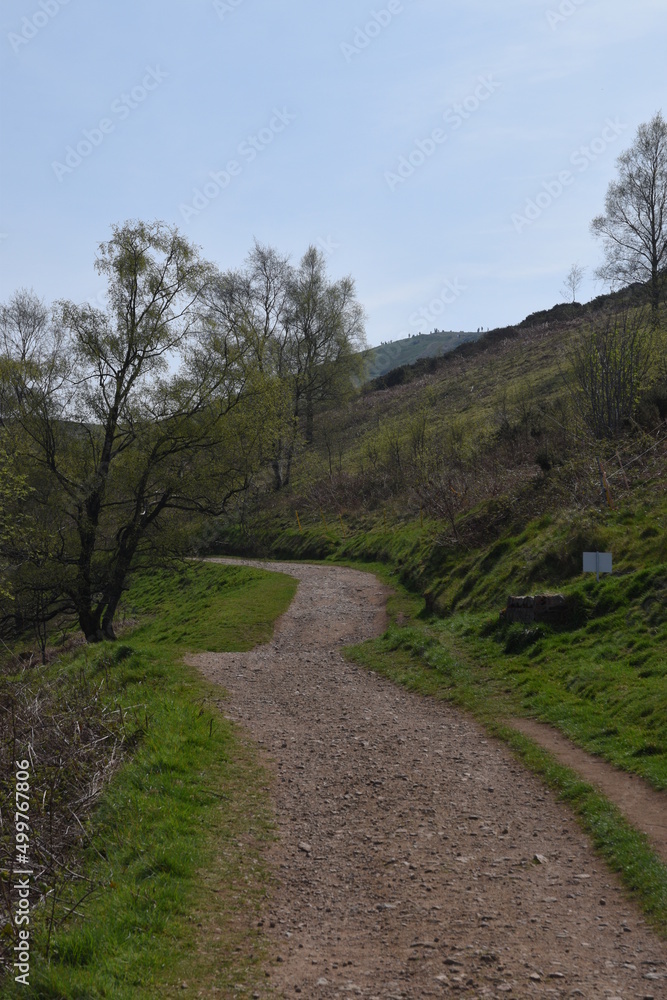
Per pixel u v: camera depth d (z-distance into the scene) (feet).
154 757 32.42
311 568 113.39
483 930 19.26
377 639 62.18
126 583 94.17
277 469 169.27
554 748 32.45
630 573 47.73
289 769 33.78
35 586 85.51
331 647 65.41
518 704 39.50
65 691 40.63
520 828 25.72
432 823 26.86
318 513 146.10
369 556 109.81
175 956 18.29
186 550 94.68
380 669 52.60
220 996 16.75
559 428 83.82
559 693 38.88
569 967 17.17
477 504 83.41
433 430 143.02
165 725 37.17
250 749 36.60
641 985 16.21
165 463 93.35
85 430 90.99
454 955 18.12
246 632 74.84
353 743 36.99
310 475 161.17
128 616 117.29
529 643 47.03
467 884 22.04
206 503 96.43
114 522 93.66
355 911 21.03
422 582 79.30
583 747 31.94
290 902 21.79
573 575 53.47
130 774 30.60
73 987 16.26
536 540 61.31
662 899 19.47
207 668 56.75
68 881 22.47
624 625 43.24
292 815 28.58
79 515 88.58
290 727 40.60
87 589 90.53
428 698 44.27
